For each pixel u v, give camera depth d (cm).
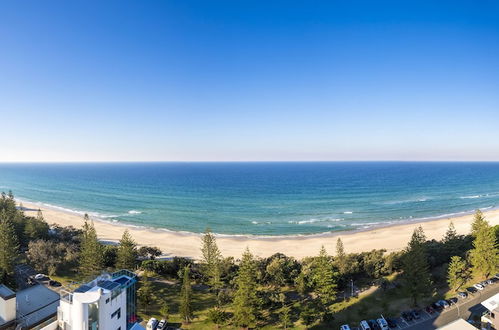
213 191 18750
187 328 3922
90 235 5550
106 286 2169
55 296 3703
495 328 3569
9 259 4806
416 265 4288
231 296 4491
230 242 8588
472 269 5284
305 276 4906
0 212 7969
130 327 2556
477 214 6400
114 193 17888
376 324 3847
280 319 4094
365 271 5431
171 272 5675
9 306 2869
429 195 16312
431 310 4197
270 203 14550
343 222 10881
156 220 11319
